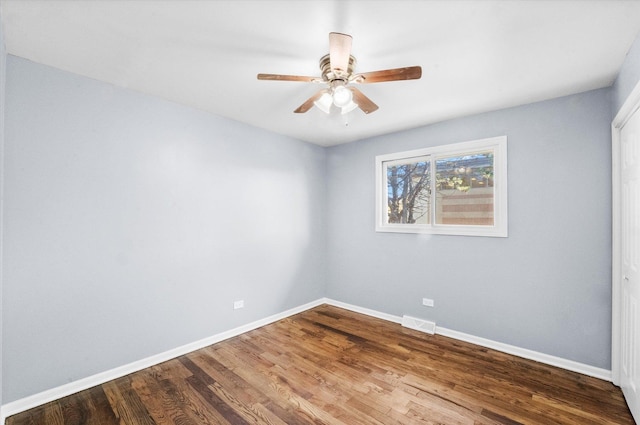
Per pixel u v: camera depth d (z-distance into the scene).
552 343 2.47
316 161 4.11
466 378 2.25
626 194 1.98
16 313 1.87
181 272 2.69
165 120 2.58
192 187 2.77
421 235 3.26
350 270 3.94
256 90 2.40
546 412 1.86
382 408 1.91
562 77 2.12
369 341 2.93
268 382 2.21
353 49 1.79
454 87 2.30
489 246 2.80
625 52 1.80
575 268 2.38
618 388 2.11
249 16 1.51
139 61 1.96
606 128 2.26
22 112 1.90
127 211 2.36
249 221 3.26
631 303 1.88
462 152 2.99
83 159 2.15
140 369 2.40
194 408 1.91
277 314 3.54
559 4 1.40
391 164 3.62
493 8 1.43
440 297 3.12
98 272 2.21
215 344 2.88
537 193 2.55
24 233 1.90
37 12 1.47
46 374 1.98
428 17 1.50
